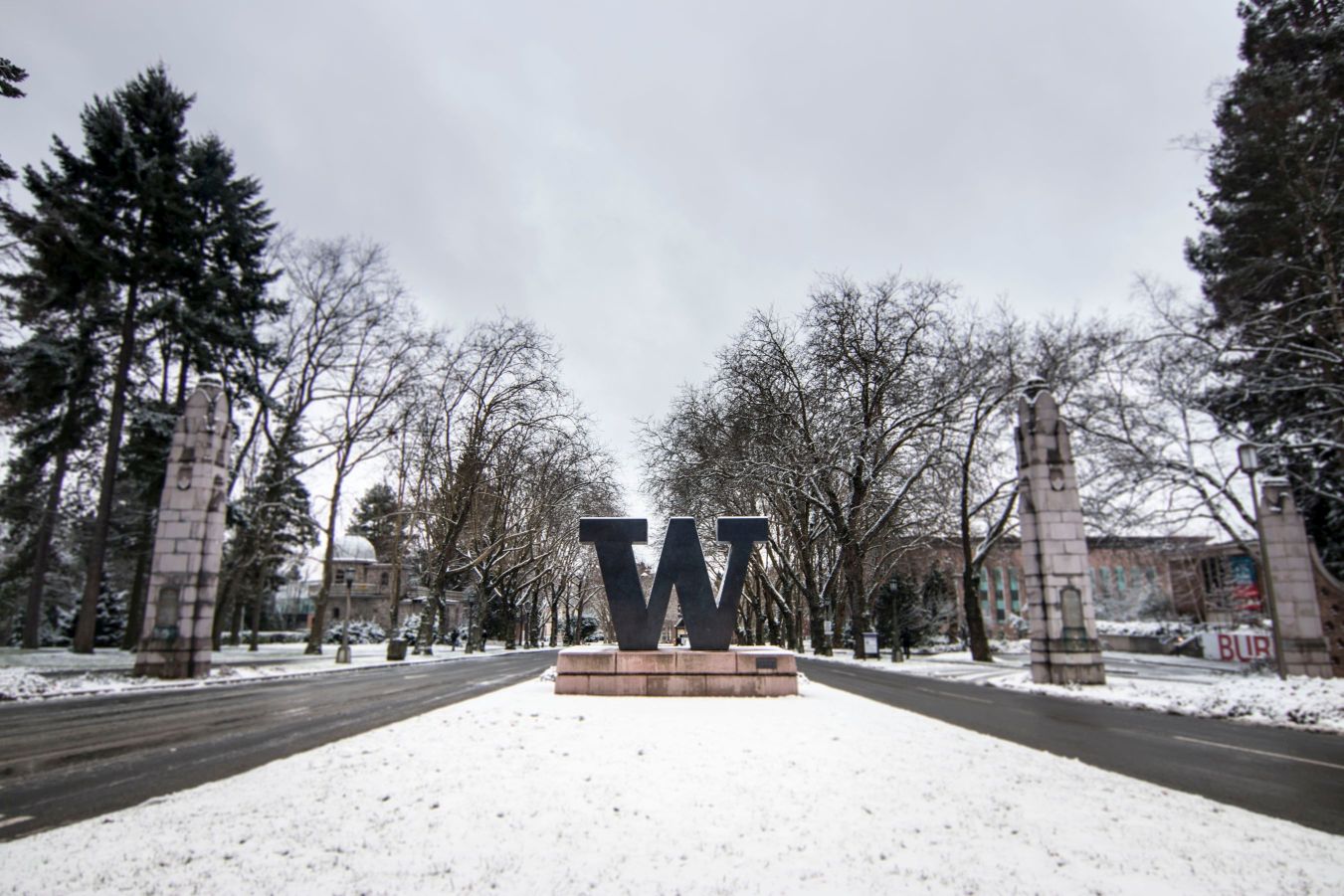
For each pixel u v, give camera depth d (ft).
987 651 114.62
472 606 205.05
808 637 272.72
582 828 18.45
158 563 74.49
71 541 140.15
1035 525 71.41
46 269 98.84
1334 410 80.69
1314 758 32.12
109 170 109.40
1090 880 15.38
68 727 40.11
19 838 18.12
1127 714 49.62
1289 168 86.43
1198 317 93.81
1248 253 92.94
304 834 17.84
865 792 22.35
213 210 118.83
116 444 104.88
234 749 32.27
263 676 79.56
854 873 15.65
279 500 129.59
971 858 16.60
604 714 39.52
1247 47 93.04
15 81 45.50
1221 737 38.78
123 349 106.42
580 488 184.03
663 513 171.42
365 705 50.55
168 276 110.52
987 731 39.34
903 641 177.78
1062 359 105.09
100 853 16.52
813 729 34.68
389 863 15.98
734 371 136.15
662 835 17.99
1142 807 21.02
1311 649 65.67
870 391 125.29
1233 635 119.65
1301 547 67.56
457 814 19.51
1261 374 86.38
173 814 19.52
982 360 111.14
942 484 120.67
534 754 27.66
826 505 128.57
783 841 17.63
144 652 72.43
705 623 54.75
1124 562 128.77
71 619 157.58
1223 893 14.78
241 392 121.49
